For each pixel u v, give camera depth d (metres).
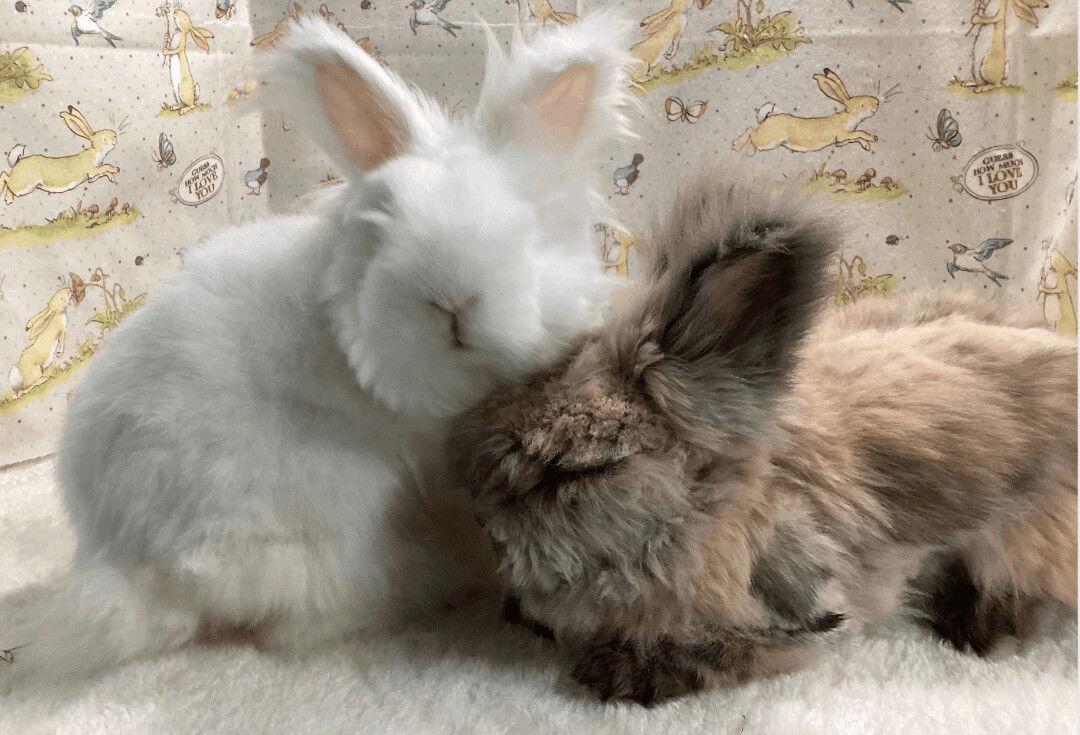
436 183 0.41
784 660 0.45
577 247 0.44
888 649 0.47
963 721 0.43
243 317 0.46
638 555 0.41
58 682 0.46
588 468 0.40
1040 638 0.47
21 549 0.56
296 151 0.74
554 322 0.42
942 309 0.53
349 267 0.43
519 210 0.41
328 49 0.45
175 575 0.45
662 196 0.47
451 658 0.47
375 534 0.47
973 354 0.48
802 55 0.68
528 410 0.41
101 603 0.46
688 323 0.41
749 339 0.41
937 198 0.69
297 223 0.50
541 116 0.44
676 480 0.41
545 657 0.47
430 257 0.40
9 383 0.68
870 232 0.70
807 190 0.42
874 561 0.45
